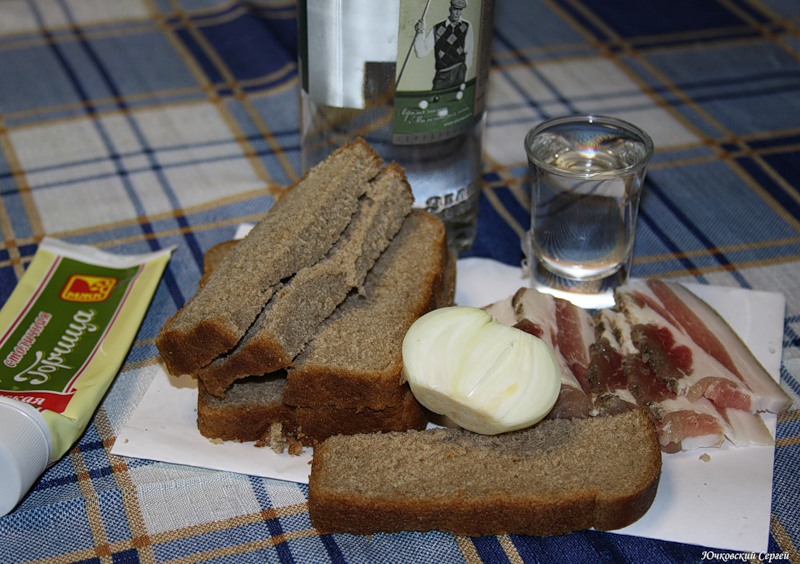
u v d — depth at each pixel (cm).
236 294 39
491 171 56
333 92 45
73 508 38
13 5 69
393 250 45
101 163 56
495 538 37
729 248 51
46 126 58
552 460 38
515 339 38
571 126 47
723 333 43
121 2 70
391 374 38
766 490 38
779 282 49
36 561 36
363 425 40
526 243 48
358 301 42
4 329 43
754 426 40
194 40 66
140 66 64
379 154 47
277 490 39
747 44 67
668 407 40
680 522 37
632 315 43
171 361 39
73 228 51
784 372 44
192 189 54
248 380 41
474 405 37
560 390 40
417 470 38
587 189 44
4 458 37
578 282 46
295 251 40
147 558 37
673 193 54
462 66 44
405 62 43
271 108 61
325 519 37
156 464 39
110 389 42
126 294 45
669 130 59
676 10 71
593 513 37
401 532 38
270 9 69
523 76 64
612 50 67
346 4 42
